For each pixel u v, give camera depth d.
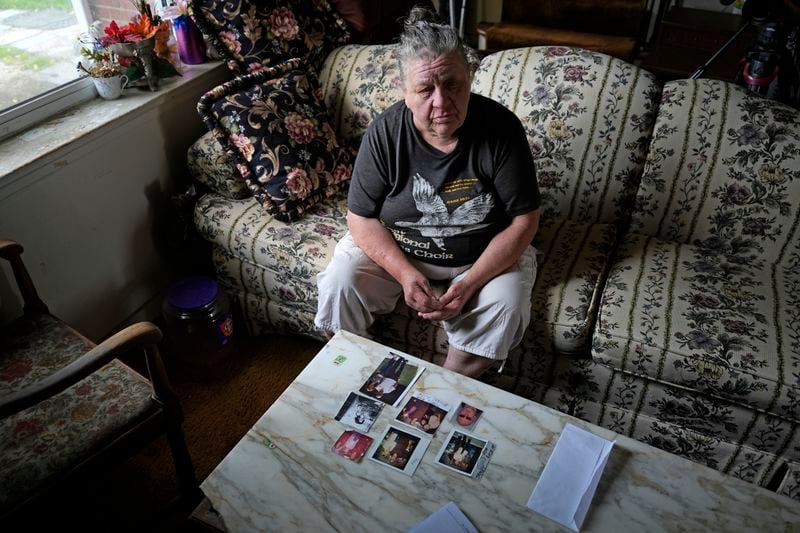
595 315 1.53
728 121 1.65
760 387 1.35
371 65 1.99
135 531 1.44
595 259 1.68
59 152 1.63
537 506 1.06
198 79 2.06
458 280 1.52
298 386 1.27
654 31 3.24
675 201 1.72
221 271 1.94
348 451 1.15
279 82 1.91
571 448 1.15
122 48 1.84
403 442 1.16
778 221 1.62
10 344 1.43
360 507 1.06
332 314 1.61
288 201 1.81
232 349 1.97
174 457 1.39
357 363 1.33
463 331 1.54
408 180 1.53
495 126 1.48
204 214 1.87
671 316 1.48
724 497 1.08
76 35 1.92
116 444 1.25
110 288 1.95
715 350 1.39
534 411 1.23
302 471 1.11
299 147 1.86
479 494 1.08
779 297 1.54
